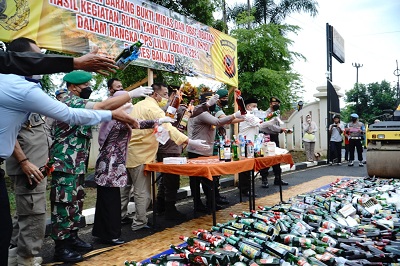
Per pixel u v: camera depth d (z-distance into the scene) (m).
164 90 4.47
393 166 7.04
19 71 1.79
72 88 3.47
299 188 7.16
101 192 3.84
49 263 3.40
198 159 4.82
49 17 3.93
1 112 1.87
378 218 4.07
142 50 5.08
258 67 12.46
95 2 4.41
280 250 2.93
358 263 2.79
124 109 2.26
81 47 4.25
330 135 11.77
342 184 6.55
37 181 2.78
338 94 13.91
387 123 7.47
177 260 2.97
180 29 5.86
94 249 3.74
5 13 3.56
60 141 3.37
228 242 3.24
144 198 4.35
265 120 7.17
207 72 6.59
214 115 5.48
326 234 3.50
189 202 6.22
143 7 5.11
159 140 3.87
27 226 2.96
